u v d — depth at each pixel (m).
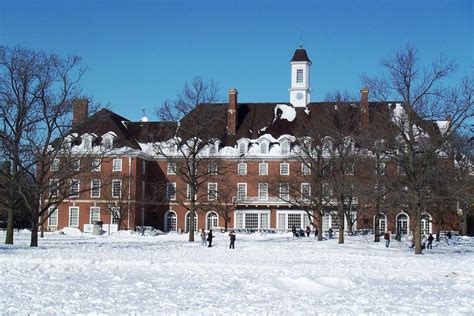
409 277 28.12
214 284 24.02
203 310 17.89
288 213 95.19
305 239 70.44
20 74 46.69
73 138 58.66
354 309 18.61
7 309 17.50
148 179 98.69
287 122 101.19
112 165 93.62
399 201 48.53
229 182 95.94
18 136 46.47
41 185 46.97
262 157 96.31
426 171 46.53
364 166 59.75
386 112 49.44
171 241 61.97
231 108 101.00
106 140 86.94
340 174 62.19
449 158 51.31
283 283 24.33
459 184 48.44
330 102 66.44
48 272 27.33
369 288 23.88
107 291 21.62
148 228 90.25
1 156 47.53
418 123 48.34
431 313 18.09
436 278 27.81
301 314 17.53
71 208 93.94
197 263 31.89
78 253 37.84
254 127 101.44
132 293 21.20
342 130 63.38
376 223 65.00
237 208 96.75
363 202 64.62
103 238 67.25
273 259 36.88
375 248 52.75
